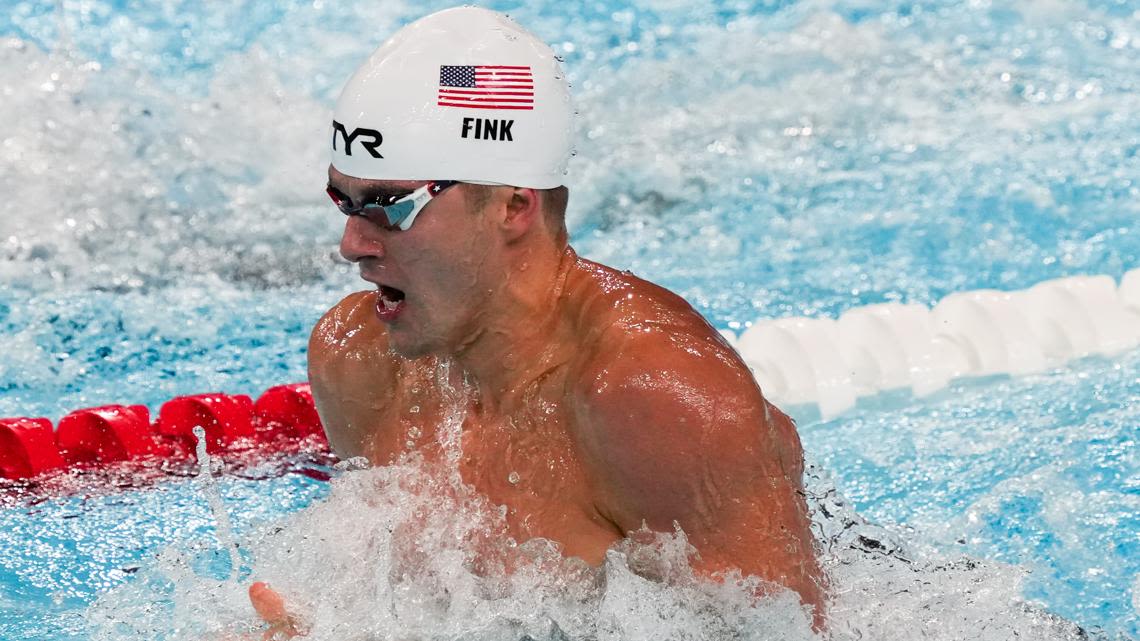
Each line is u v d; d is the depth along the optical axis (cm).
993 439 1023
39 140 1659
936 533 864
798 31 2177
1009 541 855
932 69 2017
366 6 2378
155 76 1955
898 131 1800
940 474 966
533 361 546
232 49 2136
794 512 521
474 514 561
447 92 511
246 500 952
